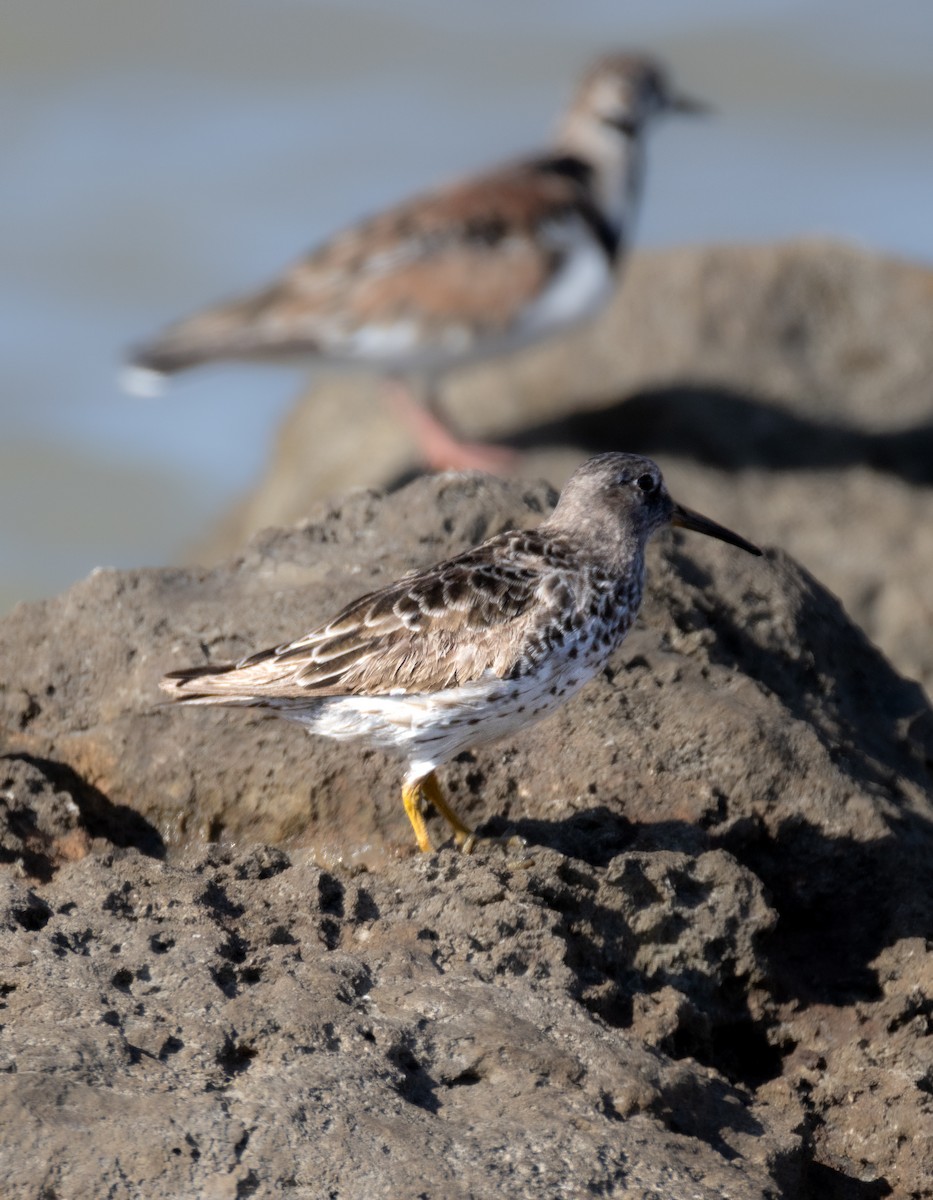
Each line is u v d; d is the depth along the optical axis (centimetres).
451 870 1138
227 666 1191
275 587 1380
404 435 2722
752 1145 989
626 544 1245
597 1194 886
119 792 1295
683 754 1262
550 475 2500
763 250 2869
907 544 2372
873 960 1210
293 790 1259
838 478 2480
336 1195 866
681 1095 998
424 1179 877
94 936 1044
